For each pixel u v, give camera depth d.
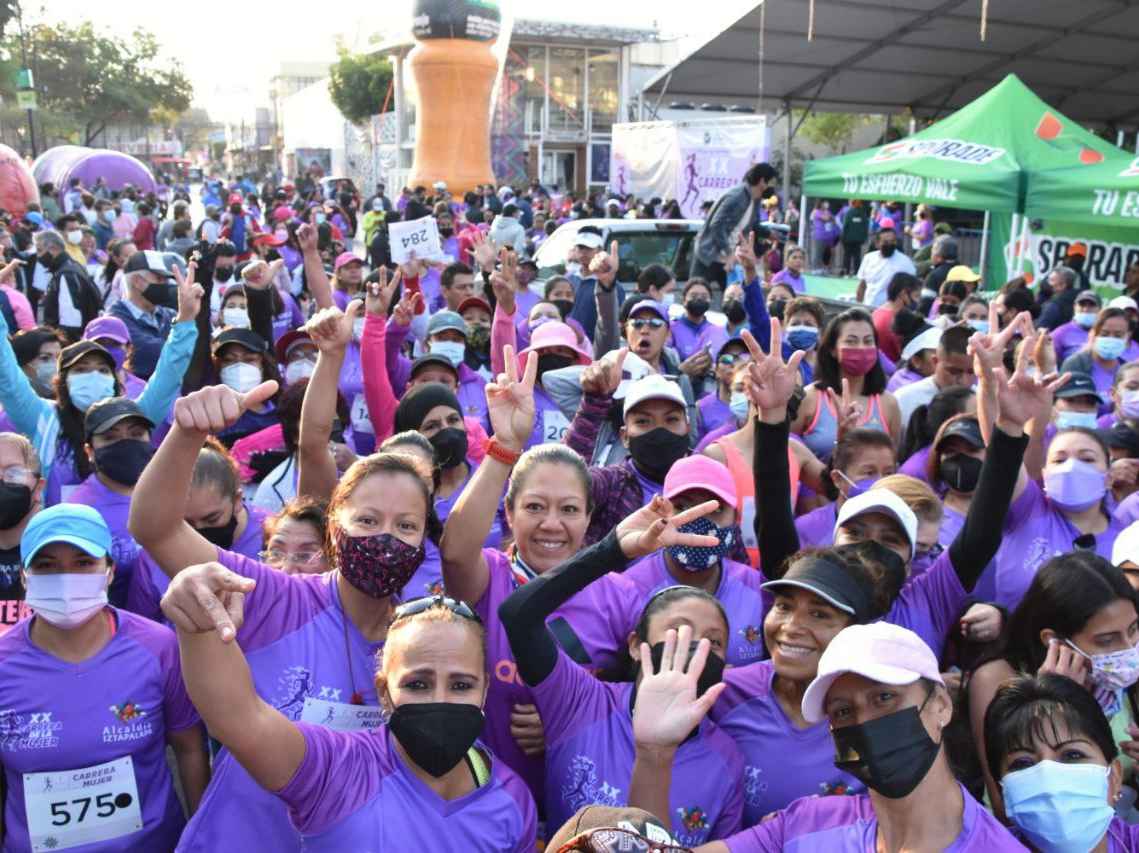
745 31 20.27
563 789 2.84
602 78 36.81
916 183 12.27
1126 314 7.45
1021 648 3.13
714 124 21.59
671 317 8.73
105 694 3.04
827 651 2.31
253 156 98.38
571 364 6.07
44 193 25.39
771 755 2.89
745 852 2.46
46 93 71.50
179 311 5.36
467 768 2.53
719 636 2.96
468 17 31.08
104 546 3.02
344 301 10.11
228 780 2.68
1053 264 13.52
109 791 3.04
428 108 32.00
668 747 2.46
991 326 4.03
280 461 5.02
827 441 5.66
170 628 3.46
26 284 12.48
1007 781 2.56
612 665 3.37
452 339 6.67
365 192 49.56
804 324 7.46
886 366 7.72
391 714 2.45
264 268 6.97
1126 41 20.91
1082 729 2.52
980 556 3.40
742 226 8.88
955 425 4.36
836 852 2.36
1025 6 19.11
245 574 2.83
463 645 2.44
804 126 38.25
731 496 3.54
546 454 3.46
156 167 82.81
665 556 3.71
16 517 3.82
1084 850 2.46
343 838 2.34
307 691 2.83
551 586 2.84
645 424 4.43
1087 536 4.16
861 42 20.95
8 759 2.99
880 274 13.73
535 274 10.52
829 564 2.91
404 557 2.81
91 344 5.14
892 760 2.18
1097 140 12.07
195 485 3.69
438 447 4.43
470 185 32.22
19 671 3.02
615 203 20.73
